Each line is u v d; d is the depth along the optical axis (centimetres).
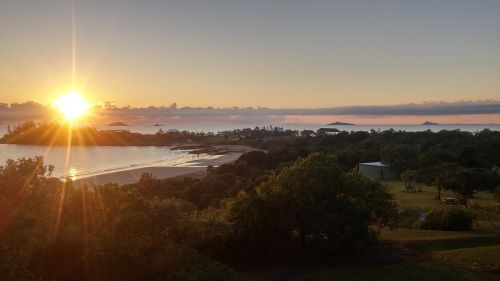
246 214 3033
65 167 14738
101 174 12631
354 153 12912
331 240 3145
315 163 3253
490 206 5159
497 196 5150
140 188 8019
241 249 3008
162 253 2419
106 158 19250
